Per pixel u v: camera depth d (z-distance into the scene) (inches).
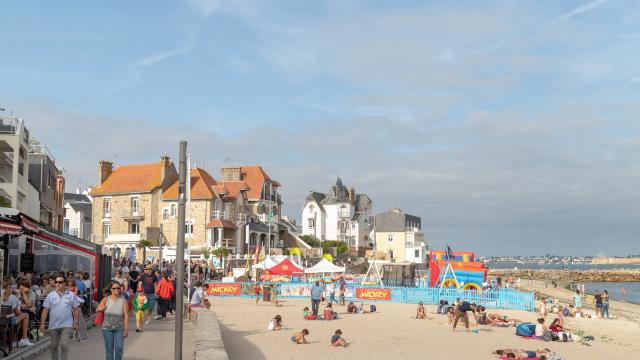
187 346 768.3
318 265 2112.5
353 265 4202.8
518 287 3747.5
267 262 2222.0
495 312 1793.8
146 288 1043.3
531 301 1859.0
